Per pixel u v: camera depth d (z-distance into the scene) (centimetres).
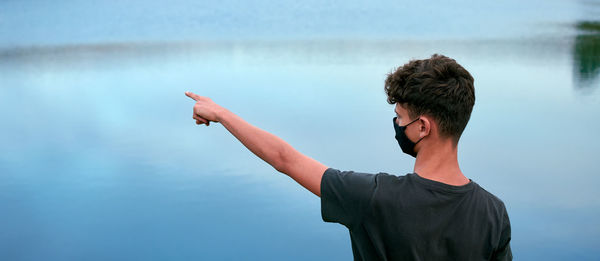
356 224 101
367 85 851
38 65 1159
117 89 882
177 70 1046
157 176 480
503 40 1480
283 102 744
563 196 417
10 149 564
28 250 349
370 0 2686
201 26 2014
